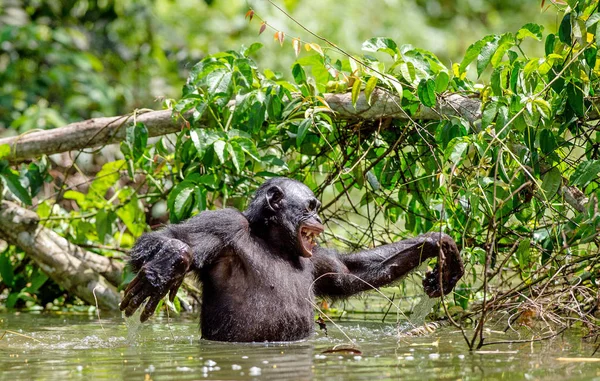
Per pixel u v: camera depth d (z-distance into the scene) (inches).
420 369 331.9
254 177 547.5
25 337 447.8
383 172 528.7
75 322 524.7
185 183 505.0
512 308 457.1
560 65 455.2
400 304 597.9
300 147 533.0
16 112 873.5
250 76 510.3
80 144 546.9
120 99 949.2
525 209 496.4
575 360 350.9
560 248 468.8
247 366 340.8
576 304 454.6
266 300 431.8
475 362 348.2
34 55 945.5
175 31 1047.0
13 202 595.2
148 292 398.6
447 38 1198.9
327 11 1069.1
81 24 1022.4
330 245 600.4
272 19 1028.5
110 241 624.4
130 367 340.5
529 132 456.1
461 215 496.4
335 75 510.3
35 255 576.7
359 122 513.7
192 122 522.3
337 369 332.5
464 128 468.8
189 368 336.2
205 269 439.8
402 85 495.5
